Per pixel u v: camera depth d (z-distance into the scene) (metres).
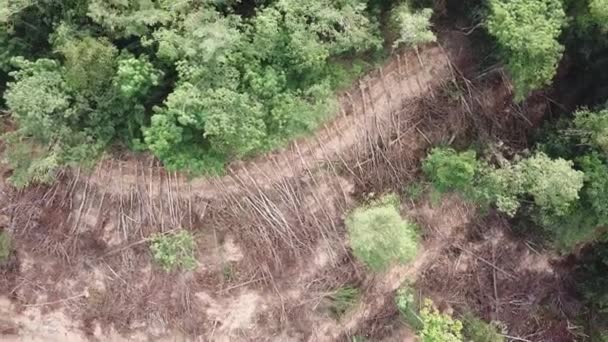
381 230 16.11
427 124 18.36
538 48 15.25
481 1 16.73
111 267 17.16
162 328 17.45
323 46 15.60
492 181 17.11
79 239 17.03
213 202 16.94
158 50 14.80
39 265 17.31
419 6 17.33
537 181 16.31
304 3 15.49
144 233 16.86
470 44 18.14
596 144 16.86
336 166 17.70
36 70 15.02
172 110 14.51
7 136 15.61
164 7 15.17
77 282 17.34
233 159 16.67
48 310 17.56
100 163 16.48
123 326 17.44
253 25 15.90
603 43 17.41
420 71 18.19
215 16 15.22
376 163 18.00
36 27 15.89
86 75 14.70
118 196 16.83
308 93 16.33
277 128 16.25
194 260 16.84
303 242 17.56
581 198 17.42
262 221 17.17
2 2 14.75
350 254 17.95
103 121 15.84
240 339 17.64
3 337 17.78
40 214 16.97
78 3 15.15
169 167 15.59
